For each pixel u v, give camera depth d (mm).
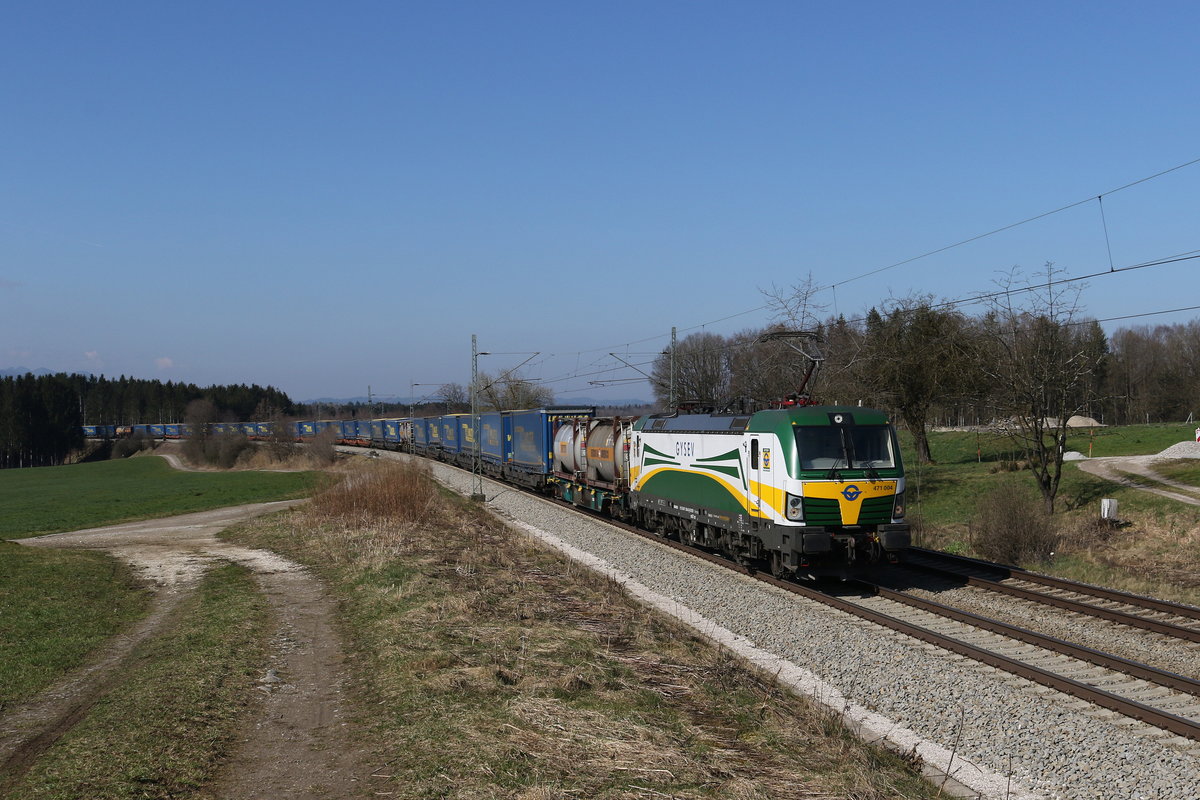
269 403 183000
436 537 23469
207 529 29656
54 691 10156
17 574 18422
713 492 19406
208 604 15242
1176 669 11156
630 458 25594
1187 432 51156
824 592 16672
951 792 7621
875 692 10422
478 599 14359
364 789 6918
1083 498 30125
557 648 11117
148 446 129875
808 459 16062
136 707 8977
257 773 7348
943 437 55062
